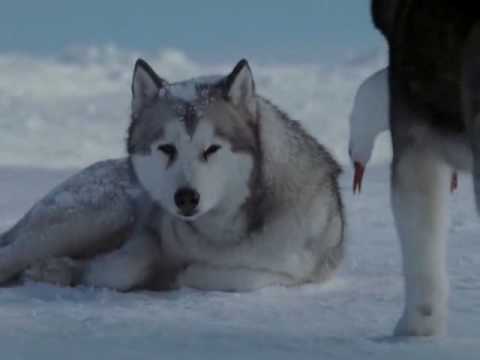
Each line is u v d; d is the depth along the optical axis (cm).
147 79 1527
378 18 1132
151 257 1542
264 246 1501
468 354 969
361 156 1268
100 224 1605
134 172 1571
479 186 955
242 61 1507
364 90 1234
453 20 988
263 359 959
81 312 1271
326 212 1560
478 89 950
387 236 2195
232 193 1480
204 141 1455
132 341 1048
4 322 1181
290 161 1531
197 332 1105
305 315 1264
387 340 1051
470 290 1459
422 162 1047
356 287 1529
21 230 1634
